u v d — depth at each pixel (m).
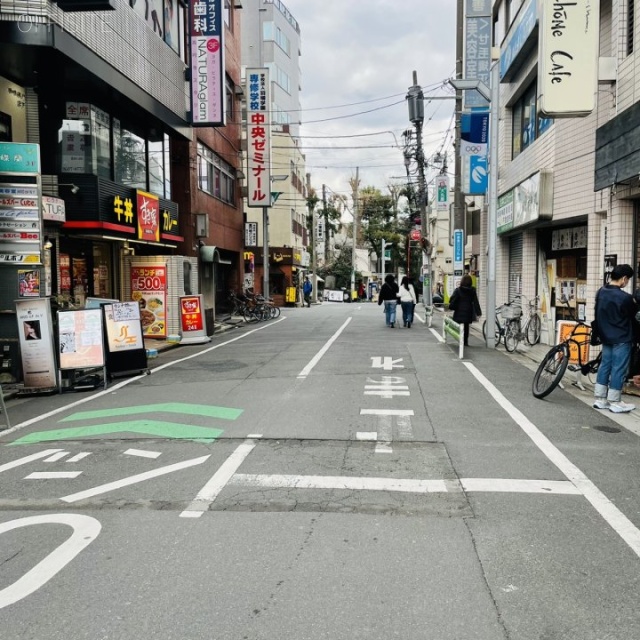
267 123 27.67
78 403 8.98
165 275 16.80
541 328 15.23
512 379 10.09
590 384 9.50
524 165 15.41
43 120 13.59
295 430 6.93
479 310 14.61
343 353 13.40
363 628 3.09
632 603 3.32
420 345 14.86
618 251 9.56
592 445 6.27
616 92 9.69
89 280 15.35
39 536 4.25
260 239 42.03
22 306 9.73
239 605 3.32
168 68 17.27
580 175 11.40
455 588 3.47
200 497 4.92
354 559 3.83
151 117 16.23
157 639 3.03
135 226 15.00
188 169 19.69
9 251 10.27
